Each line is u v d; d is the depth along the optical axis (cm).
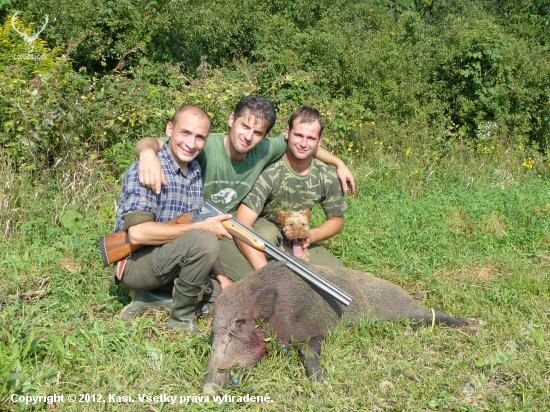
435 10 1836
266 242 439
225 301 409
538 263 646
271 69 1035
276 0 1455
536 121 1207
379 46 1260
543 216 767
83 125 754
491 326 487
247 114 473
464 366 418
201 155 502
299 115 507
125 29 1065
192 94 842
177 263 442
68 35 998
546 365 423
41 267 532
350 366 417
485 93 1173
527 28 1602
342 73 1166
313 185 538
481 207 770
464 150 1065
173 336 447
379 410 377
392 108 1133
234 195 511
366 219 716
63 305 471
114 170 761
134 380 388
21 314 459
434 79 1215
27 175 684
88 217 645
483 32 1202
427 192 874
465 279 586
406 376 414
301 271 437
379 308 493
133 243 441
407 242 657
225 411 362
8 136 707
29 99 712
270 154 523
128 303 498
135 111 810
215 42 1240
